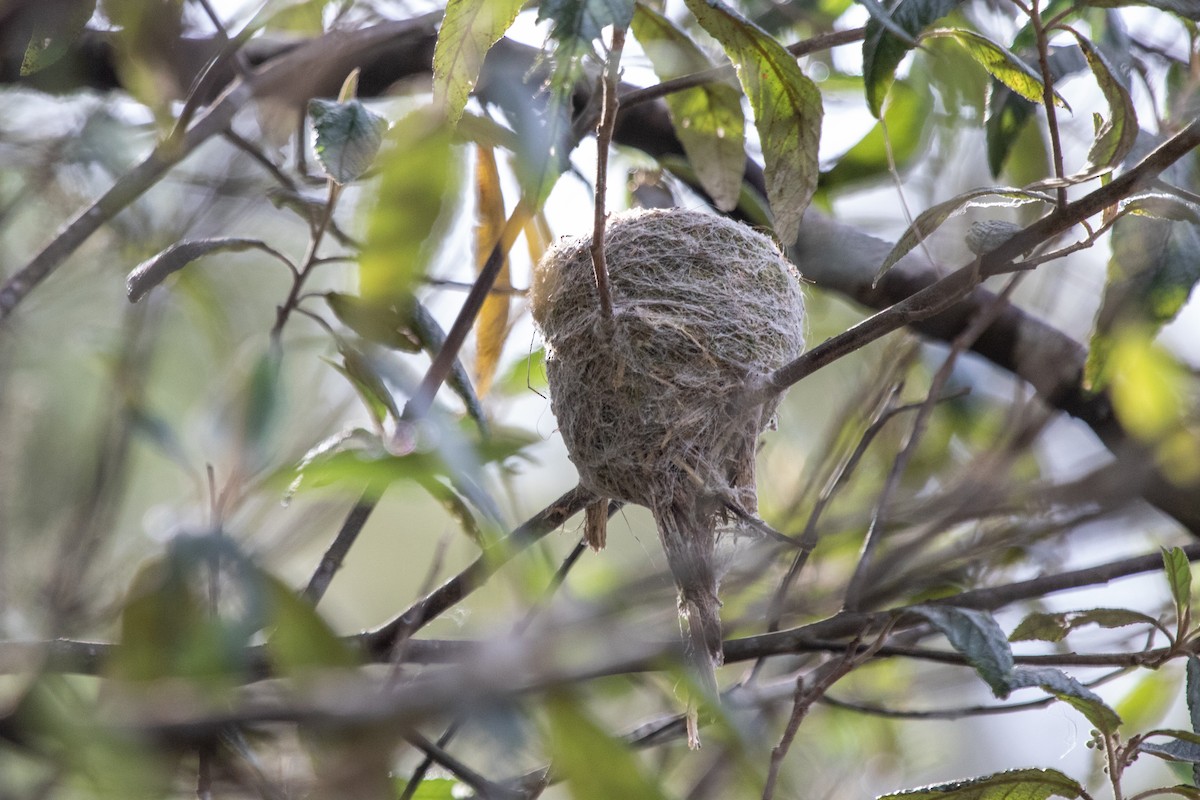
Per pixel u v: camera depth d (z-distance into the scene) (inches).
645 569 139.4
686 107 203.9
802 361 164.6
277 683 114.7
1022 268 137.0
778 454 259.6
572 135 185.6
